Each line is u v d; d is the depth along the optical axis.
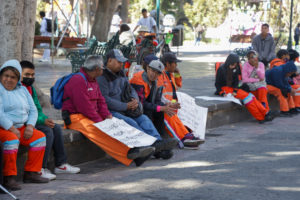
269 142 7.60
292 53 10.91
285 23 45.78
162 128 7.13
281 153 6.74
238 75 9.66
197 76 14.71
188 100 7.59
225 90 9.74
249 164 6.07
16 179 5.32
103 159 6.49
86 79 5.89
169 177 5.46
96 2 27.41
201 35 46.41
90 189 5.01
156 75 6.64
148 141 6.00
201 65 19.03
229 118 9.55
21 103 5.14
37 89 8.15
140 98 6.66
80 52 10.36
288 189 4.95
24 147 5.32
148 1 52.47
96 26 21.39
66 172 5.66
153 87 6.79
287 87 10.51
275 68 10.52
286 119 10.16
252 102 9.48
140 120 6.40
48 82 11.88
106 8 21.33
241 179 5.34
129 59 9.98
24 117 5.18
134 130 6.05
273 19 33.69
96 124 5.81
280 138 7.97
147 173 5.67
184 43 47.16
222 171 5.71
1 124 4.93
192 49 33.50
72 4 24.55
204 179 5.36
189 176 5.50
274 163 6.12
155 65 6.58
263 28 14.25
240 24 29.45
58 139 5.57
